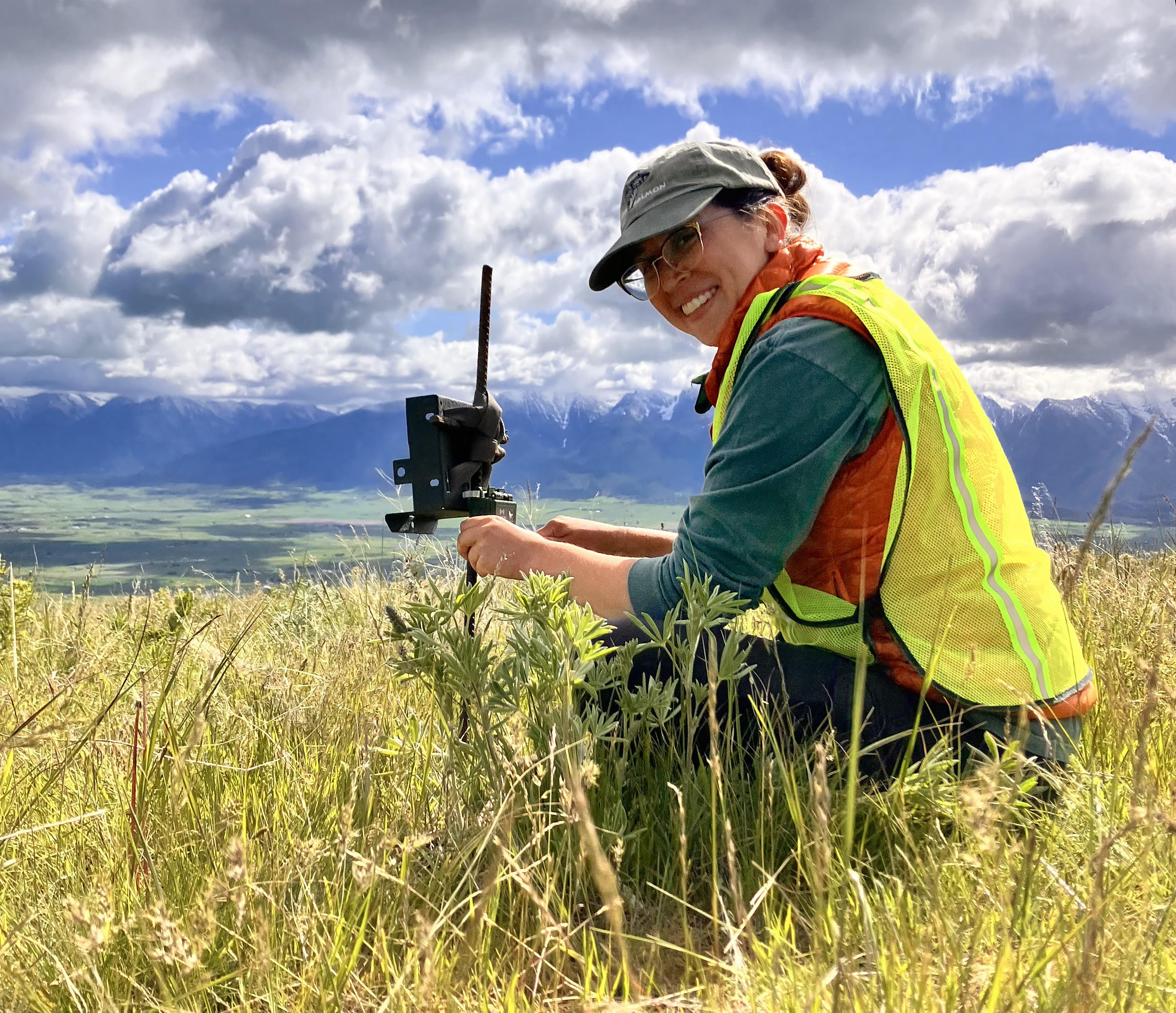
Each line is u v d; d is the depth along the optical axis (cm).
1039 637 188
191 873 154
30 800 184
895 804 160
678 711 190
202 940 119
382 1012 114
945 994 111
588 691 194
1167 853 141
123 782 186
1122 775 177
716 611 182
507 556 218
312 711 228
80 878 161
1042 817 166
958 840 156
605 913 154
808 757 182
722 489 198
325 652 297
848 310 195
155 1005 120
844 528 195
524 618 176
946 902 137
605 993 126
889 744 188
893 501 190
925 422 188
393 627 184
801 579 205
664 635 191
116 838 163
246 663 269
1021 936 123
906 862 145
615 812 169
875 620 196
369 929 145
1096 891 110
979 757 175
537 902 126
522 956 136
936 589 188
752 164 226
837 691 198
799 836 149
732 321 226
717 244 224
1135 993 108
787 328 199
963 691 183
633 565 214
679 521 211
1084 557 104
